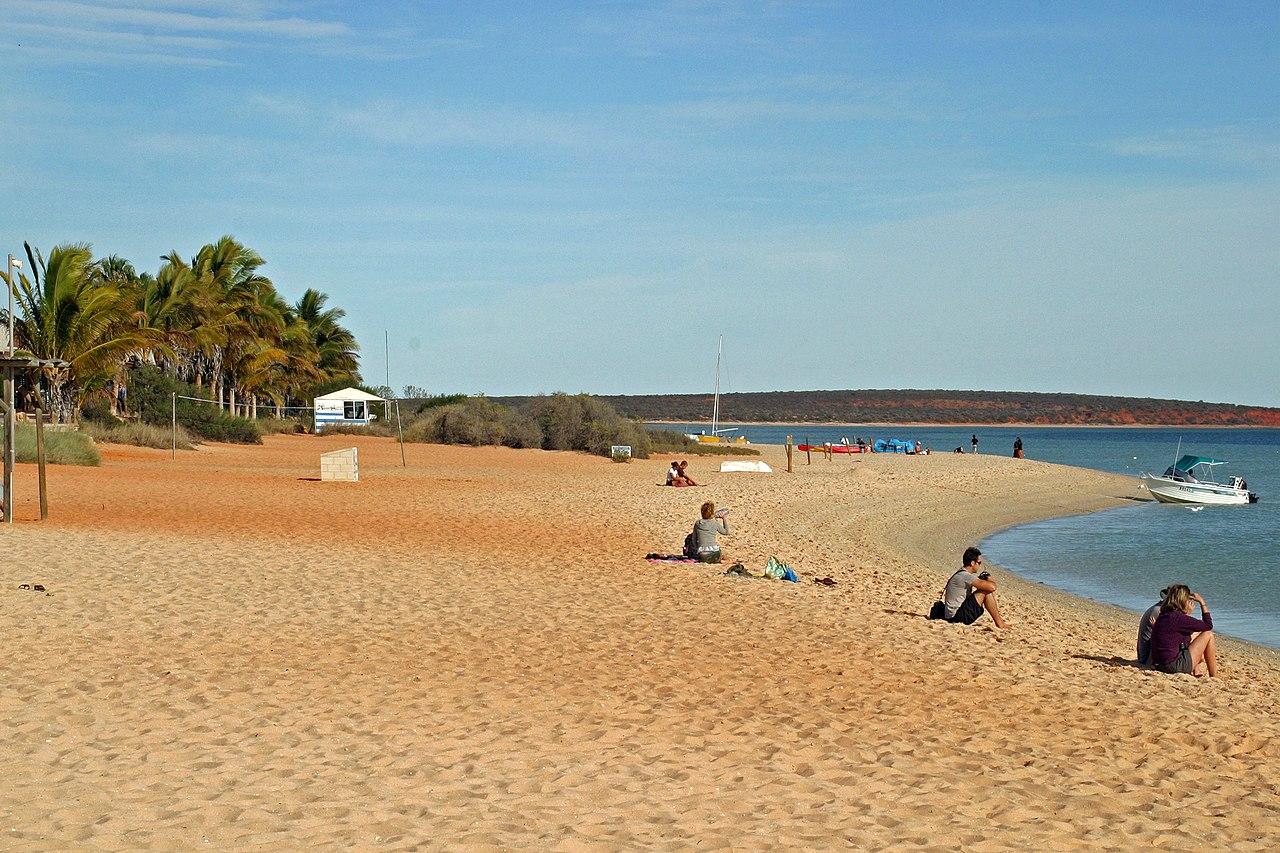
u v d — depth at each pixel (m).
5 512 17.33
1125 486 52.81
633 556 18.59
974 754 8.11
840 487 40.72
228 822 5.82
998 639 13.27
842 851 5.94
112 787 6.29
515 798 6.53
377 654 10.24
